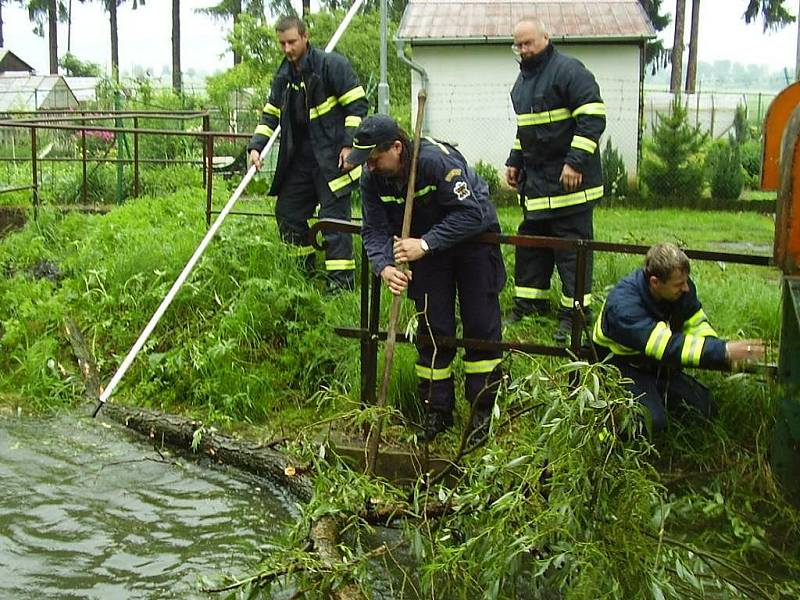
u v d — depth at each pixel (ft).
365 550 13.87
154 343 20.31
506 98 55.52
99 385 19.90
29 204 30.81
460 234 14.64
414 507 13.23
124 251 23.31
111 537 14.56
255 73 71.72
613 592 10.95
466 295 15.64
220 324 19.92
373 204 15.38
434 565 11.85
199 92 81.51
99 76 81.46
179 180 35.19
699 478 14.64
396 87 70.03
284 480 16.14
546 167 18.95
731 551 13.26
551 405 11.85
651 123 70.08
